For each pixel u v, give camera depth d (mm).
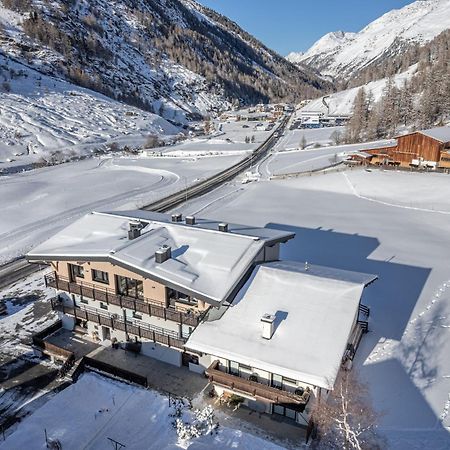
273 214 55562
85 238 28781
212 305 22844
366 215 53594
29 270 40000
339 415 21391
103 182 78062
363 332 28109
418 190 62406
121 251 25188
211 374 22328
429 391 22891
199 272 24344
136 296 26062
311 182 72625
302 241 45438
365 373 24500
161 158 110188
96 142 124938
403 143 77938
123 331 26750
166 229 29000
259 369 20453
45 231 50438
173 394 23719
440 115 114438
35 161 101250
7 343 28656
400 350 26297
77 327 29453
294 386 21234
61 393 23719
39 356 27312
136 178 82500
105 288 26844
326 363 19578
